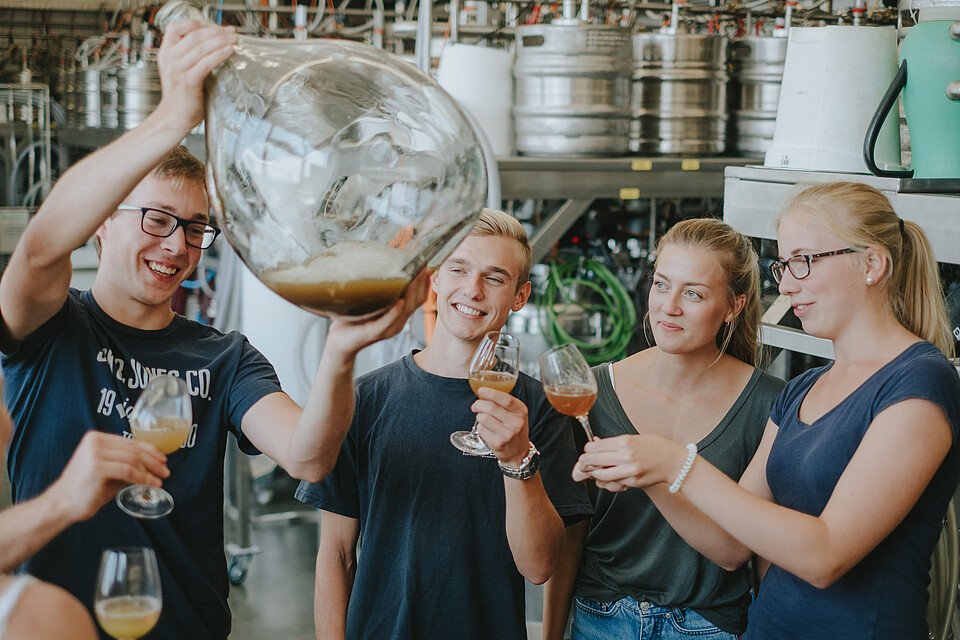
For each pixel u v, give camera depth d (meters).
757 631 1.54
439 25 4.50
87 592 1.45
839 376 1.51
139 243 1.49
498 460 1.50
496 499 1.63
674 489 1.43
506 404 1.45
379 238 1.19
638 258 4.70
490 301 1.65
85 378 1.50
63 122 6.21
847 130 2.34
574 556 1.81
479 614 1.62
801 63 2.41
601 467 1.46
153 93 4.82
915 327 1.51
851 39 2.32
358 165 1.19
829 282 1.48
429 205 1.22
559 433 1.69
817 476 1.45
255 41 1.24
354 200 1.19
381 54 1.27
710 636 1.72
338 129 1.19
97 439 1.17
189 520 1.53
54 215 1.27
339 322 1.25
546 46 3.77
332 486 1.68
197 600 1.51
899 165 2.38
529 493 1.50
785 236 1.53
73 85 5.90
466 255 1.64
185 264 1.54
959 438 1.39
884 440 1.35
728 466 1.78
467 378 1.67
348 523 1.72
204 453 1.55
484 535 1.62
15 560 1.15
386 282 1.15
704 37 4.02
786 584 1.50
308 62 1.21
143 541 1.46
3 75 7.07
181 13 1.22
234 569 3.49
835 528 1.34
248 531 3.51
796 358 2.87
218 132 1.19
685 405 1.81
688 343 1.74
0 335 1.43
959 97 2.01
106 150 1.26
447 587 1.61
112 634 1.16
